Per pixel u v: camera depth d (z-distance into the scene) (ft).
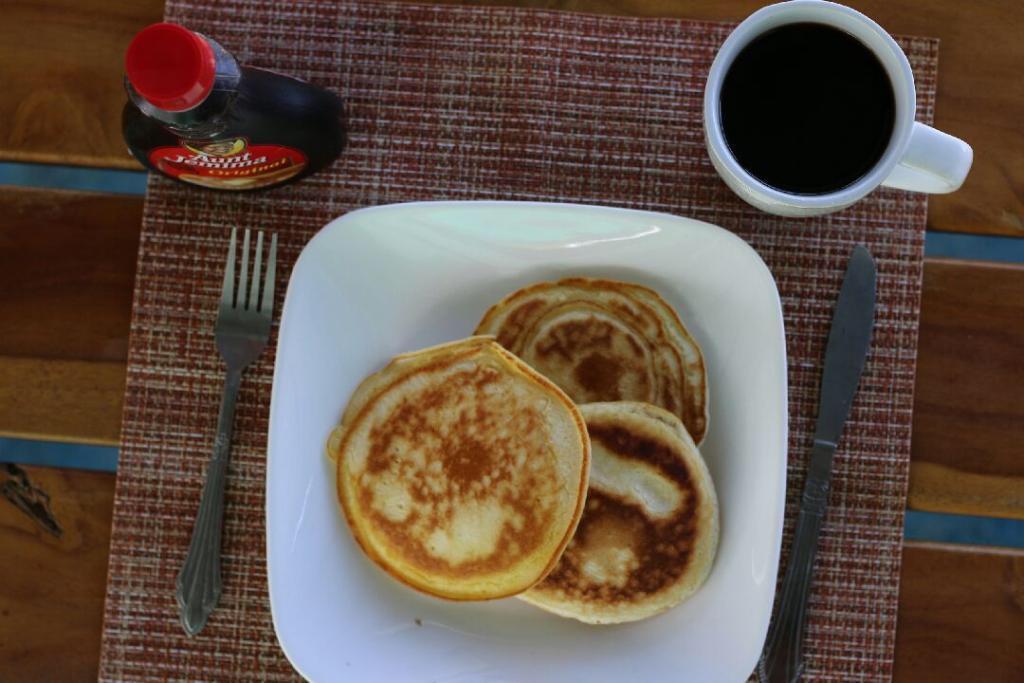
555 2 2.86
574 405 2.59
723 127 2.58
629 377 2.73
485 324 2.75
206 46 2.39
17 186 2.86
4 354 2.84
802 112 2.56
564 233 2.66
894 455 2.79
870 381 2.80
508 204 2.60
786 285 2.81
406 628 2.69
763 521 2.60
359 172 2.83
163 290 2.82
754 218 2.81
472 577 2.64
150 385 2.81
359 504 2.67
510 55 2.84
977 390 2.82
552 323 2.74
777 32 2.55
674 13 2.85
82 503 2.84
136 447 2.81
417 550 2.66
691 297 2.72
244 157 2.66
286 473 2.62
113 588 2.79
